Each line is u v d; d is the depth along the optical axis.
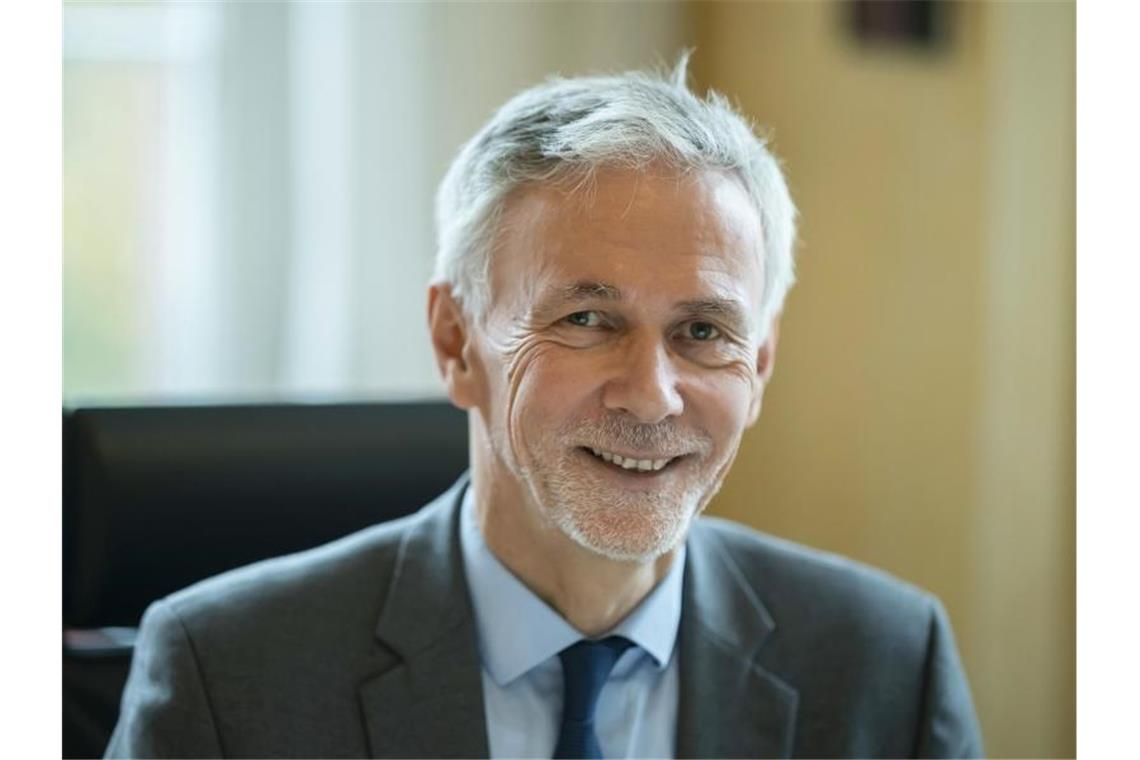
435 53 2.99
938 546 3.11
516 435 1.42
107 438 1.64
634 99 1.44
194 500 1.67
